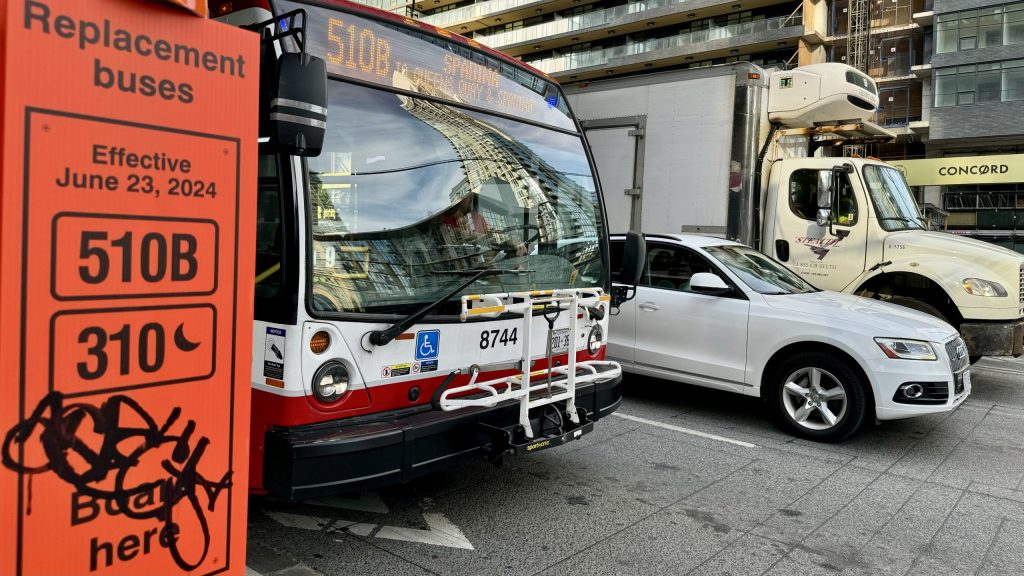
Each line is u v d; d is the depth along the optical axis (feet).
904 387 17.98
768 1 139.13
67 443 5.49
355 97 11.06
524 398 11.99
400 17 11.83
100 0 5.47
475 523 13.15
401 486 14.92
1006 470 17.47
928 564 12.23
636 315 22.48
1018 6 110.01
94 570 5.73
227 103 6.40
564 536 12.74
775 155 29.89
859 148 34.27
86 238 5.49
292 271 10.10
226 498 6.69
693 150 27.84
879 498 15.29
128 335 5.82
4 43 4.97
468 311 11.49
